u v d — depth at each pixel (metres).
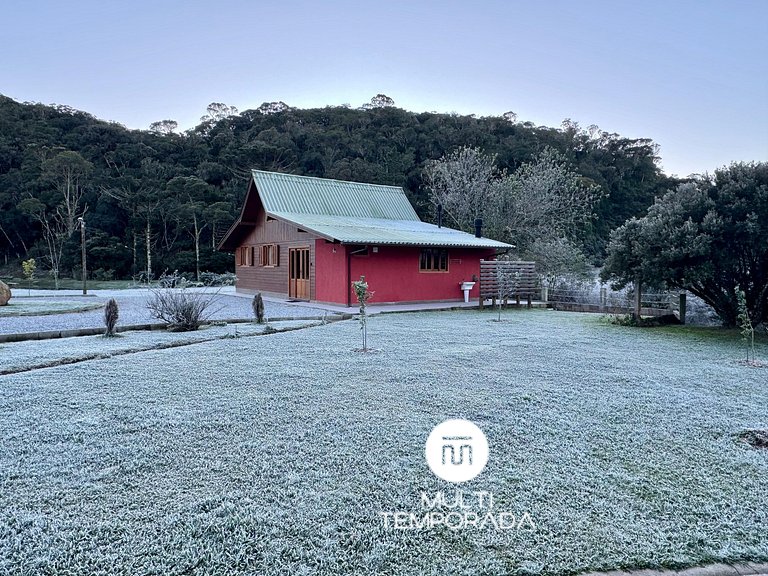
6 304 14.64
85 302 15.68
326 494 2.71
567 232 26.31
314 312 12.74
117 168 41.66
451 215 26.67
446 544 2.26
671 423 3.93
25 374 5.56
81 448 3.35
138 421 3.91
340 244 14.23
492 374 5.61
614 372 5.78
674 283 10.07
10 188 38.41
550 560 2.15
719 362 6.50
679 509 2.59
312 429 3.75
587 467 3.09
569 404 4.43
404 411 4.21
